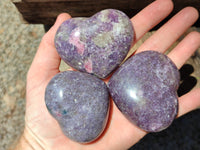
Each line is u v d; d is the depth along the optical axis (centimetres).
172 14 21
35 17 21
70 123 13
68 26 14
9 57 25
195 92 14
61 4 19
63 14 15
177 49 16
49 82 14
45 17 21
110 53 14
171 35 16
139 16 16
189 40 16
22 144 15
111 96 14
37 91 15
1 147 22
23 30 25
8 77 24
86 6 20
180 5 20
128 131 15
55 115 13
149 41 16
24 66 24
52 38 15
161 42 16
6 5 26
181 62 16
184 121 21
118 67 15
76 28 14
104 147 15
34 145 15
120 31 14
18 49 25
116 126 15
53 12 21
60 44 14
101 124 13
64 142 15
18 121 23
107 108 13
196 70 20
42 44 15
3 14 26
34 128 15
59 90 13
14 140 22
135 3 19
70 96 13
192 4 19
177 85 14
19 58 24
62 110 13
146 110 13
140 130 15
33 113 15
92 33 14
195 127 21
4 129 23
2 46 25
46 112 15
